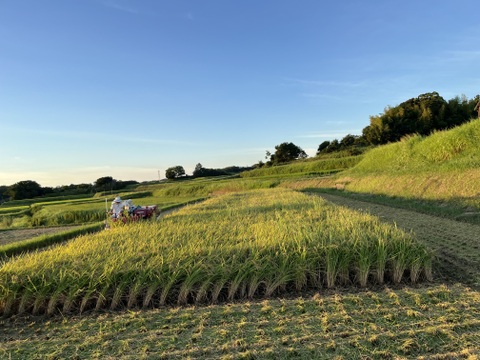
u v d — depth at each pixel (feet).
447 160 66.64
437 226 34.73
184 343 14.39
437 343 13.06
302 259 20.42
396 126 169.17
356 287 20.25
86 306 19.56
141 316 17.61
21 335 16.76
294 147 303.48
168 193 201.77
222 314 17.13
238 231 29.81
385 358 12.35
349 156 203.72
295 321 15.66
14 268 21.12
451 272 21.65
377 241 22.06
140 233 31.24
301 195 72.02
